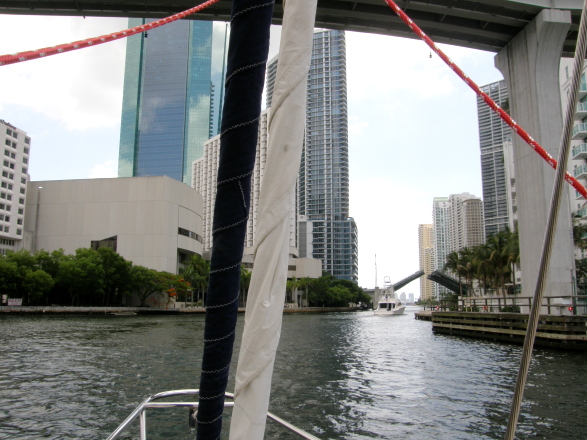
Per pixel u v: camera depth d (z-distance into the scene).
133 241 83.81
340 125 178.12
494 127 148.50
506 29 28.50
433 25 28.33
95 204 86.00
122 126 192.62
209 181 156.12
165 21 4.72
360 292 155.88
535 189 26.12
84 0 26.02
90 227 85.50
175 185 87.56
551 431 8.66
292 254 131.88
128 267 71.19
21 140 87.44
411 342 26.81
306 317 75.88
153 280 76.31
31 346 22.17
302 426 9.18
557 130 26.05
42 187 88.19
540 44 26.45
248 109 1.67
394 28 29.02
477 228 155.88
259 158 103.69
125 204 85.12
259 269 1.74
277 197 1.75
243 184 1.69
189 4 26.66
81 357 18.41
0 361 17.23
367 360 18.73
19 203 85.75
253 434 1.65
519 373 1.36
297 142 1.78
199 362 17.14
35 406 10.52
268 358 1.69
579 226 45.69
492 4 26.17
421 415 9.93
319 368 16.50
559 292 23.64
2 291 59.47
